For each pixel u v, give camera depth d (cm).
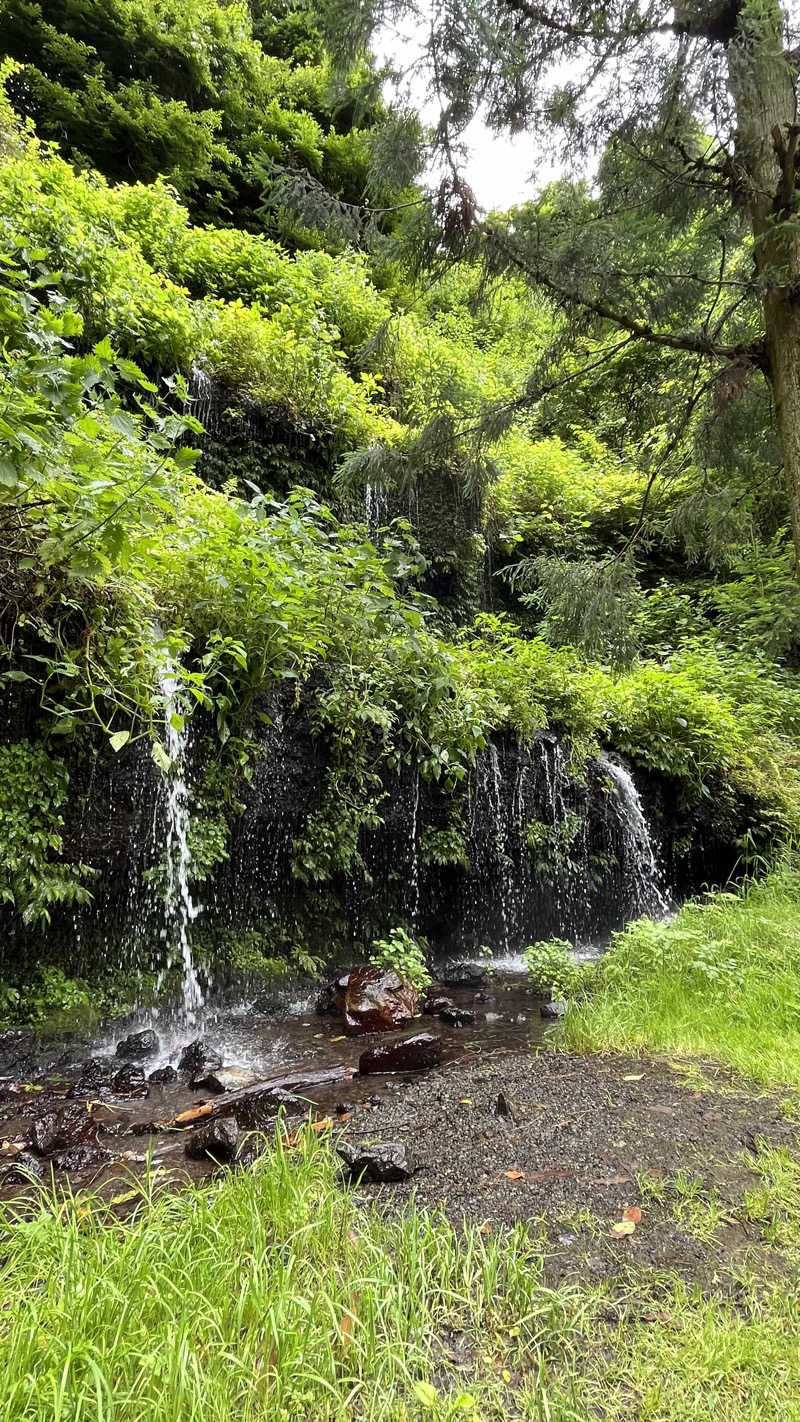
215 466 709
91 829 412
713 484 459
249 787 485
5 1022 380
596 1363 141
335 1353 140
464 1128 252
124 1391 125
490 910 628
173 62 1211
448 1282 161
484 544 949
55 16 1130
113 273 621
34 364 291
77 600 381
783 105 294
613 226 334
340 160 1343
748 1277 165
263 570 432
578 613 428
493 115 305
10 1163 255
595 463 1167
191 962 454
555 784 676
